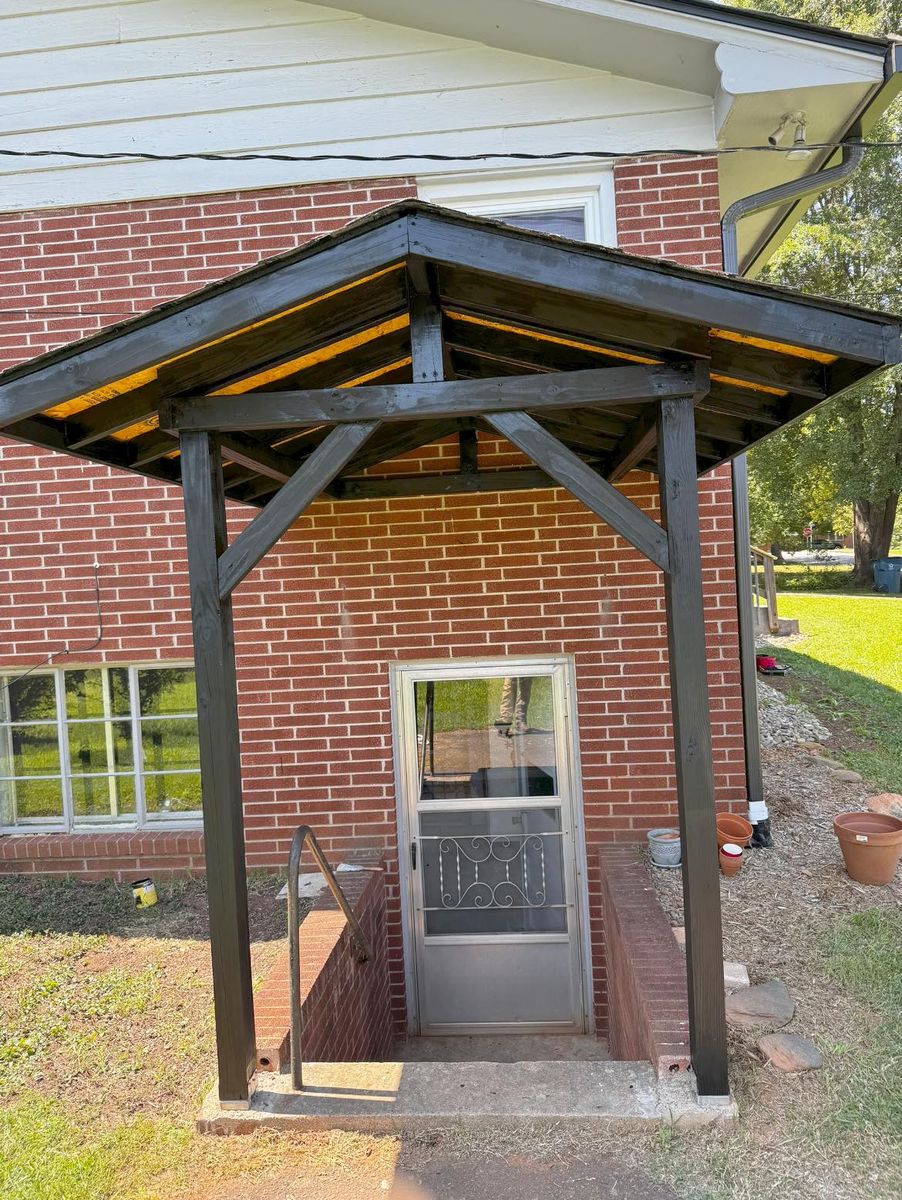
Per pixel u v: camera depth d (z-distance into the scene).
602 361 3.43
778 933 4.22
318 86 5.31
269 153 5.36
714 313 2.75
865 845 4.71
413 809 5.69
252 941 4.47
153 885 5.30
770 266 22.14
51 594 5.69
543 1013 5.69
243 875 3.29
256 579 5.58
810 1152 2.84
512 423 3.04
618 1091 3.14
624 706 5.39
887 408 21.91
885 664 11.95
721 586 5.27
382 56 5.27
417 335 3.07
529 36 5.06
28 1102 3.44
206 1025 3.93
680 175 5.15
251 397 3.09
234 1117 3.14
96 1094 3.48
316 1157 2.99
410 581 5.50
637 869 4.88
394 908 5.62
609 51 5.04
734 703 5.29
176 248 5.43
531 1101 3.12
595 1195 2.73
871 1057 3.26
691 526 3.01
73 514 5.66
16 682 5.98
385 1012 5.41
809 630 15.08
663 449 3.02
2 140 5.48
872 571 24.42
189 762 5.90
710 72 5.00
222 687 3.17
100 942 4.77
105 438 3.71
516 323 3.19
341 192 5.35
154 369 3.10
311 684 5.57
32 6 5.43
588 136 5.20
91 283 5.48
